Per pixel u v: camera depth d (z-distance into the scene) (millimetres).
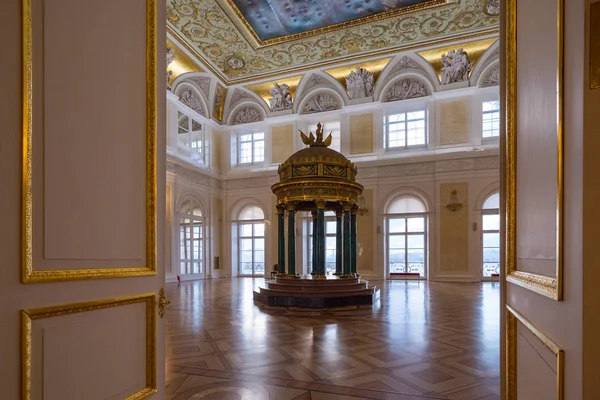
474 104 15961
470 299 9828
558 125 1332
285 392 3529
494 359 4520
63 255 1742
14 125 1532
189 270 16891
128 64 2225
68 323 1764
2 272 1469
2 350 1463
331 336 5715
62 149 1758
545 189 1576
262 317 7305
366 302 8641
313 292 8508
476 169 15664
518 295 2010
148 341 2295
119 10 2166
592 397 1093
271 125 19141
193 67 16641
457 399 3348
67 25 1811
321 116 18422
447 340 5422
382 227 16922
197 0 12641
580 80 1162
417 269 16641
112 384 2010
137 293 2205
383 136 17391
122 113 2160
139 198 2277
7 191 1496
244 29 14430
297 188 9258
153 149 2385
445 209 15969
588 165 1115
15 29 1549
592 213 1108
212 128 19188
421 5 13242
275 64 17266
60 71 1762
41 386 1621
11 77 1525
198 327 6410
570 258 1235
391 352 4832
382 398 3383
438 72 16516
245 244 19422
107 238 2010
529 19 1833
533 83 1761
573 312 1200
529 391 1824
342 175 9320
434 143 16422
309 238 18438
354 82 17562
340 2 12992
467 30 14727
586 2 1127
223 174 19672
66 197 1771
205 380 3863
